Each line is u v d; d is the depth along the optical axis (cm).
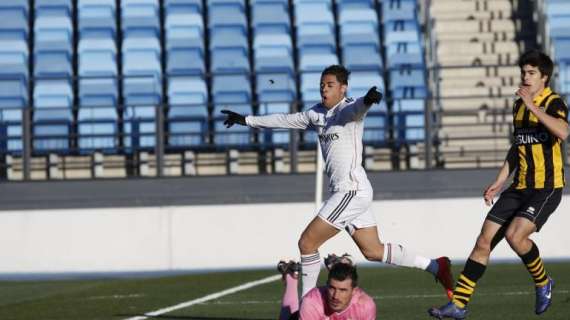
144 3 7356
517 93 2862
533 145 2912
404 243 6141
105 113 6794
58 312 3922
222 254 6153
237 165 6512
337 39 7406
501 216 2947
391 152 6662
